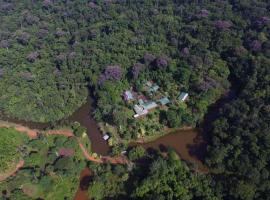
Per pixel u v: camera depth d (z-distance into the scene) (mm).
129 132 132125
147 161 121000
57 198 112500
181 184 107375
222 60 159750
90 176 119688
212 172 117375
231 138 121188
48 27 195250
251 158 114438
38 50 177125
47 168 118938
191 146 128500
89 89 157250
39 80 157500
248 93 137875
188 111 138875
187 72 149250
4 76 161000
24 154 126500
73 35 186500
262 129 120875
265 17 170875
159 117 138125
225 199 105312
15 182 114500
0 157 122500
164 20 186000
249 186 104750
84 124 141375
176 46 170500
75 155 126125
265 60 149000
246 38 165250
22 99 148875
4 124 142875
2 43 182375
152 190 107438
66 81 156125
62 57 164500
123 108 142625
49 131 137125
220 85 148125
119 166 117500
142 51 166000
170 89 148875
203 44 164750
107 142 132000
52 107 145625
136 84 151500
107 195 111938
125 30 182500
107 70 151750
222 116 132875
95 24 192250
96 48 171500
